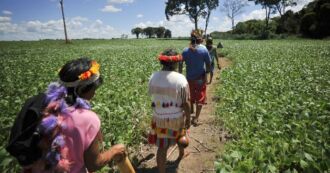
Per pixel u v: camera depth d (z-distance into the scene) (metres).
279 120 6.47
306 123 6.14
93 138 2.50
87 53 30.80
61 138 2.35
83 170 2.51
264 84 10.83
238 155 4.69
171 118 4.76
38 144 2.31
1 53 33.16
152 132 4.96
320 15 67.00
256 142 5.43
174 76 4.73
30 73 14.23
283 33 79.38
